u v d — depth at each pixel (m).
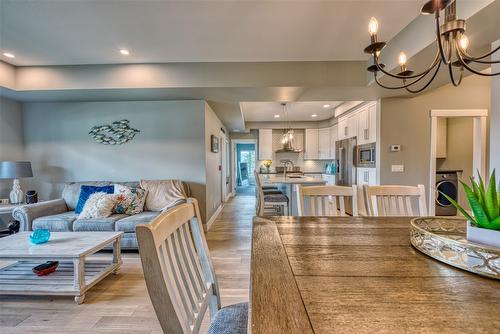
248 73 3.52
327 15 2.43
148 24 2.56
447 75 3.18
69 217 3.36
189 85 3.54
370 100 4.43
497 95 2.28
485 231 0.93
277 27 2.64
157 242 0.73
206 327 1.82
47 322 1.87
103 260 2.84
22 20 2.46
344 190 1.98
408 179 4.23
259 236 1.27
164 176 4.33
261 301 0.69
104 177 4.34
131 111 4.32
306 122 8.31
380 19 2.51
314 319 0.61
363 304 0.67
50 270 2.38
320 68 3.50
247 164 12.89
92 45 3.00
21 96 3.94
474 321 0.60
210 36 2.81
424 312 0.64
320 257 1.01
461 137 5.12
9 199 3.97
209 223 4.59
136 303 2.12
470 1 1.90
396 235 1.31
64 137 4.34
